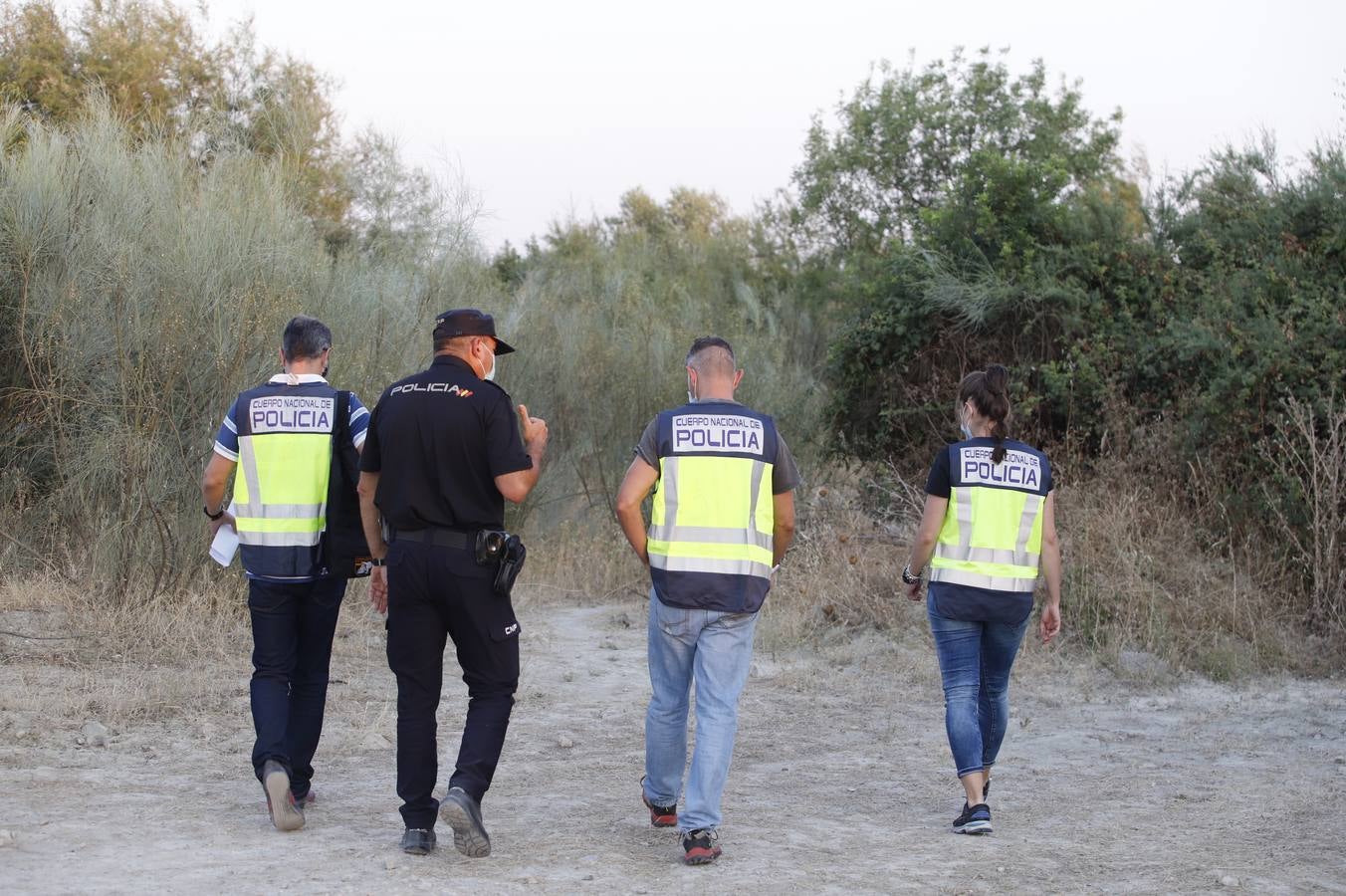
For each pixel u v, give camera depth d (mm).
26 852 4484
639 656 9469
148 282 10000
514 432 4617
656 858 4754
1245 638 9352
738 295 18922
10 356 10031
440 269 12953
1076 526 10453
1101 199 13781
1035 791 6102
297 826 4938
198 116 12992
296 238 11367
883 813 5652
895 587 10430
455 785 4496
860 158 19250
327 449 5098
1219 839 5238
